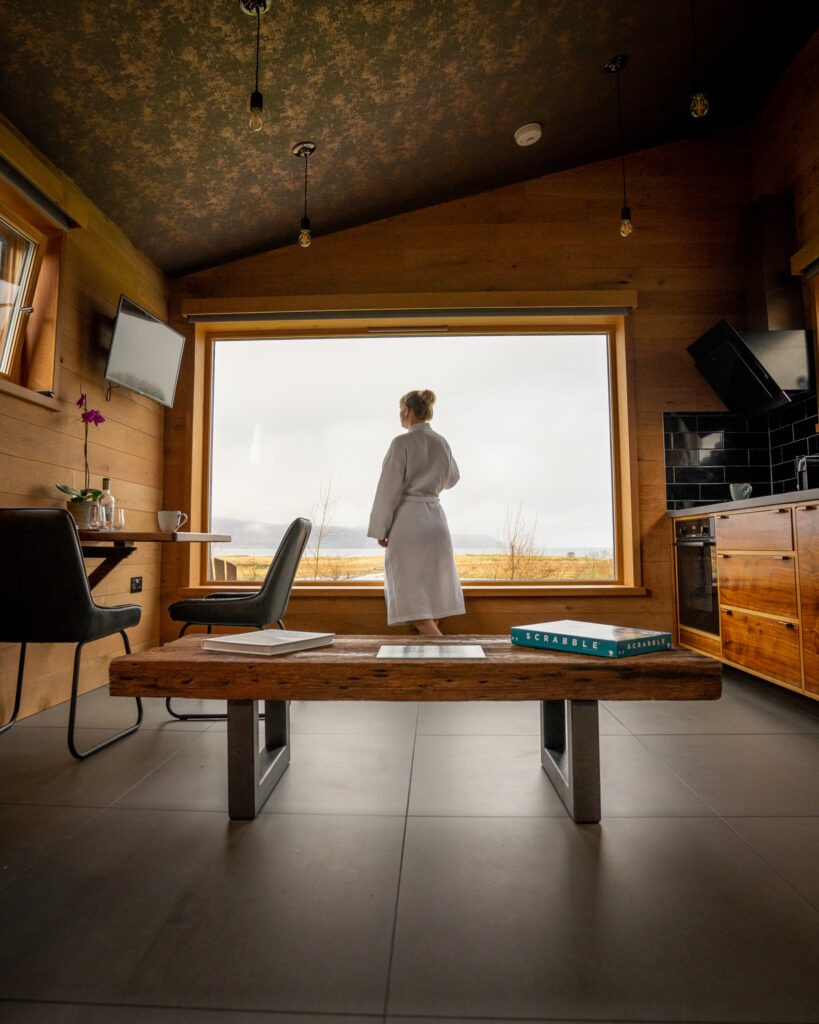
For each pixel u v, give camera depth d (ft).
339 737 6.77
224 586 11.68
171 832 4.47
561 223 11.78
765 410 10.80
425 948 3.13
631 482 11.43
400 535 9.25
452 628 11.27
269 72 8.20
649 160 11.84
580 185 11.85
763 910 3.47
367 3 7.58
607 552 11.89
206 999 2.76
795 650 7.52
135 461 10.57
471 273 11.73
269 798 5.07
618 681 4.32
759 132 11.50
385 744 6.52
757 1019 2.64
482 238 11.78
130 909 3.48
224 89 8.26
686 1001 2.75
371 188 10.93
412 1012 2.68
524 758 6.06
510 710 8.01
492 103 9.68
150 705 8.34
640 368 11.60
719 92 10.84
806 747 6.42
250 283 11.90
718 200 11.78
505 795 5.12
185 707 8.23
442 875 3.84
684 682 4.30
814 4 9.19
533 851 4.16
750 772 5.68
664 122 11.17
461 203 11.85
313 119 9.16
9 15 6.46
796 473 9.78
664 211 11.78
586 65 9.37
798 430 10.62
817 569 7.06
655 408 11.54
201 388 12.12
